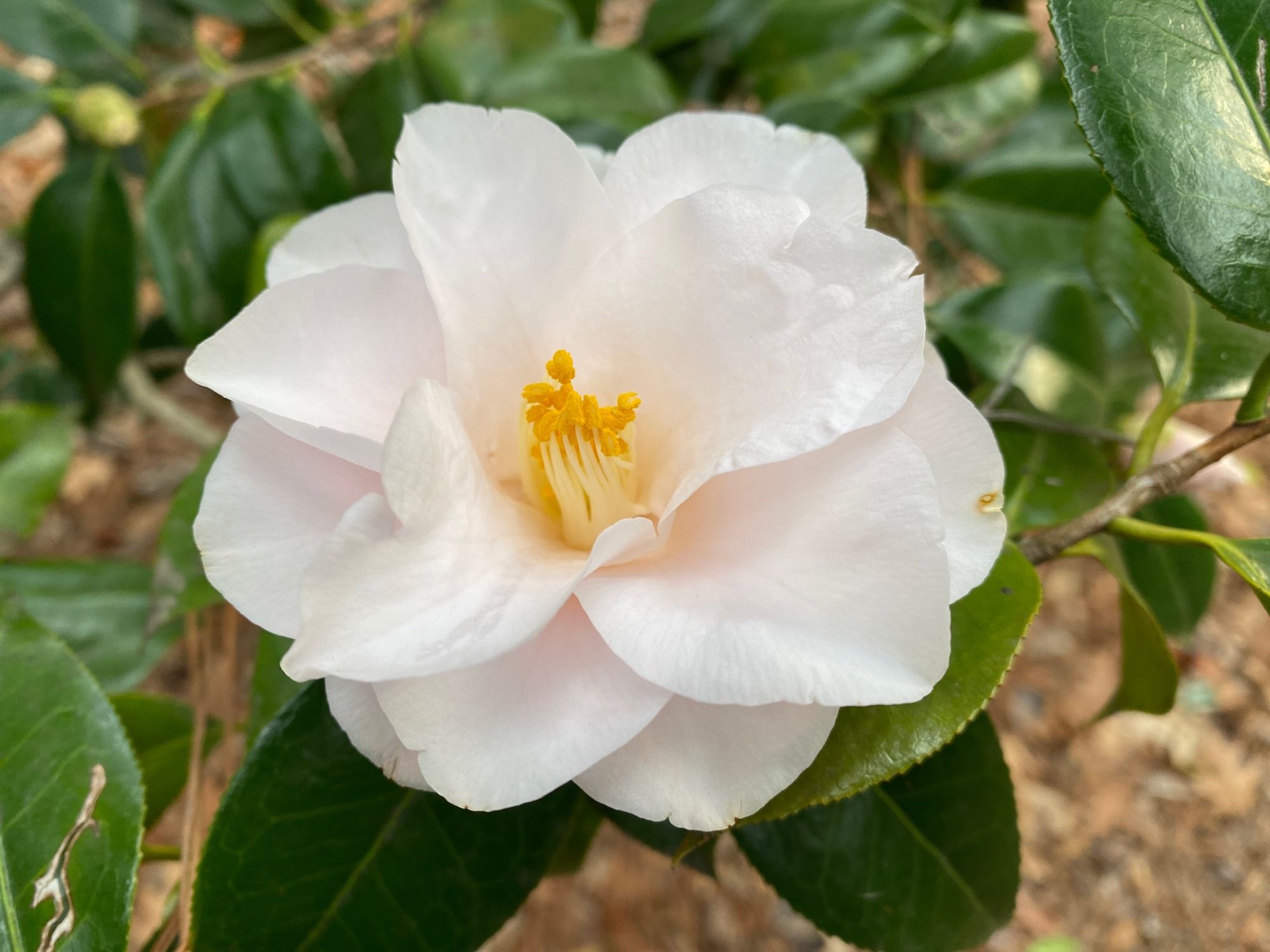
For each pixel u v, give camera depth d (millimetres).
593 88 223
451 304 130
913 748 118
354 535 101
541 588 119
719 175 136
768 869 161
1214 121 123
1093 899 466
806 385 119
